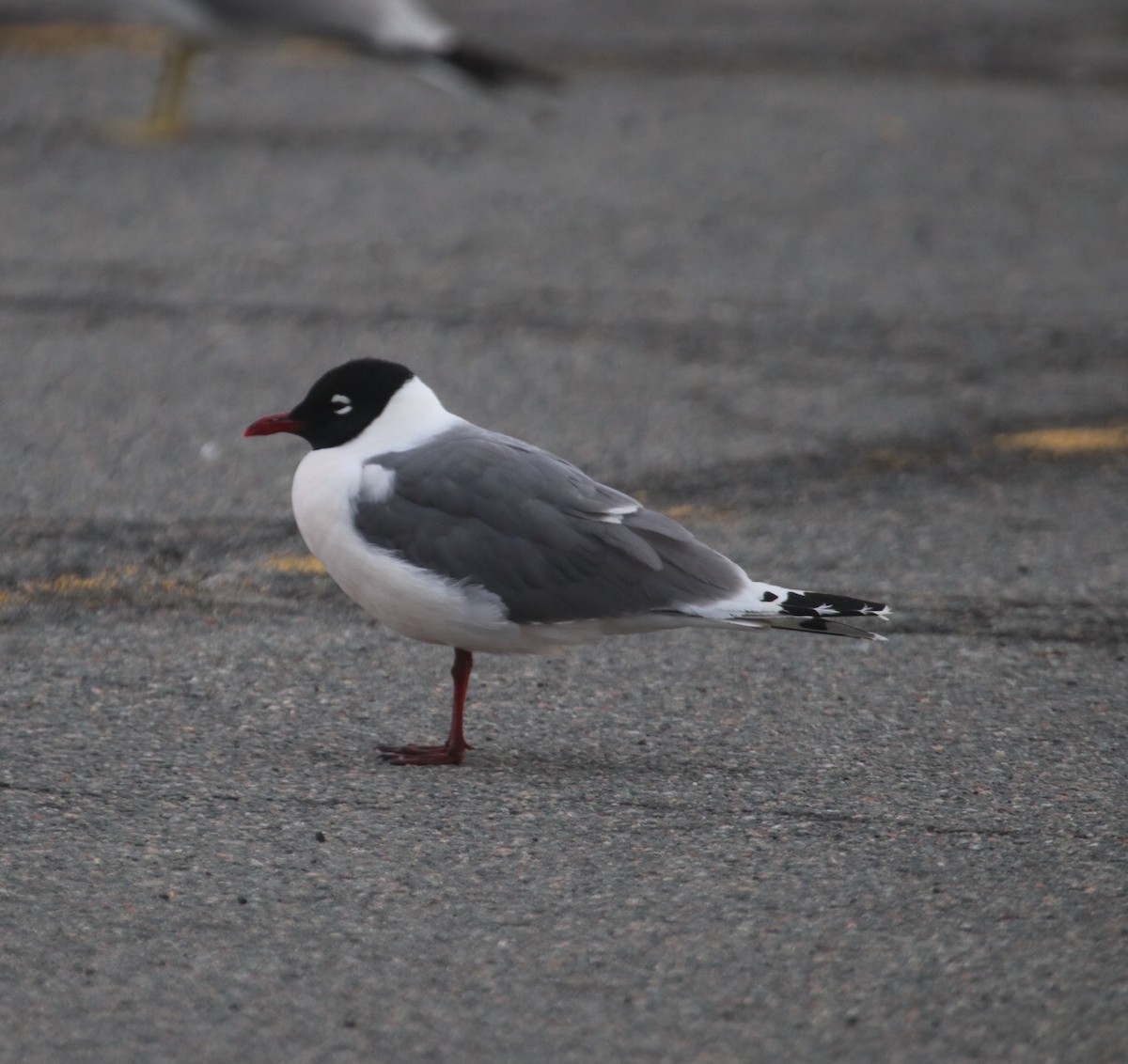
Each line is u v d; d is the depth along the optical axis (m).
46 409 14.45
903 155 23.88
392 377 9.20
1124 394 15.69
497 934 7.29
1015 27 32.84
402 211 20.47
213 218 19.89
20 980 6.85
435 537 8.84
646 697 9.97
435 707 9.83
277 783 8.75
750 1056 6.44
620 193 21.56
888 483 13.61
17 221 19.52
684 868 7.91
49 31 29.50
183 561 11.80
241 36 22.95
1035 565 12.12
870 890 7.71
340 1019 6.65
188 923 7.33
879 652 10.62
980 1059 6.41
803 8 33.84
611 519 8.91
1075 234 20.62
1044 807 8.59
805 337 16.89
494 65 23.47
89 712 9.54
